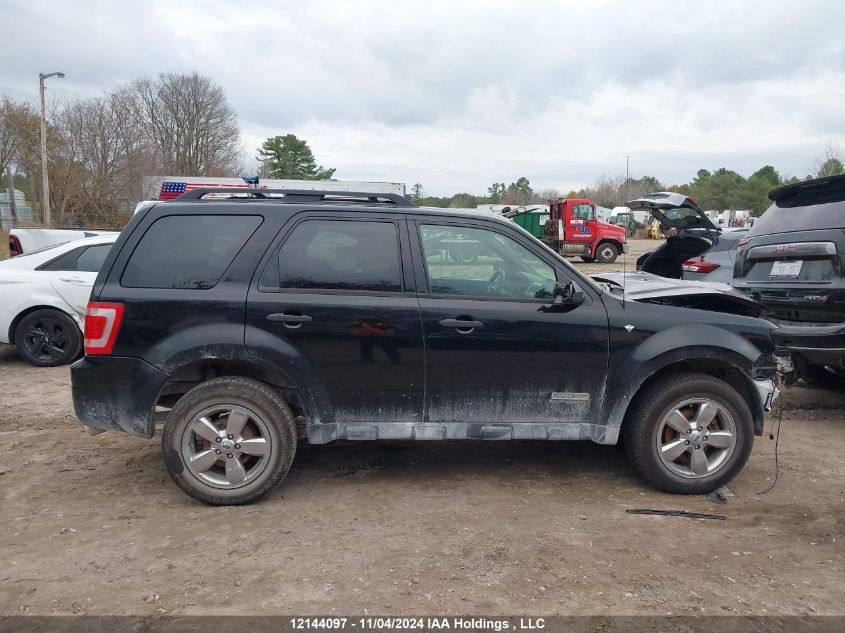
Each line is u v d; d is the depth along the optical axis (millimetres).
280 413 4074
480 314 4145
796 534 3848
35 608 3037
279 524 3893
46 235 9094
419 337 4117
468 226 4293
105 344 4000
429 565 3439
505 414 4242
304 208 4188
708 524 3963
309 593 3174
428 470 4801
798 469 4883
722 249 8539
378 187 26000
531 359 4188
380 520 3961
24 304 7812
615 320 4230
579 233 26953
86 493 4324
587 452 5227
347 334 4078
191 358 3984
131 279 4062
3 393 6812
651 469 4328
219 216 4164
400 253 4203
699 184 78750
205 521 3928
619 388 4230
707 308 4719
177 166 54688
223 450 4059
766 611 3080
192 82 54656
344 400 4148
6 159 43156
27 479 4551
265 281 4082
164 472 4691
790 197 6078
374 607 3062
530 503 4234
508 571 3389
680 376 4301
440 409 4199
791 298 5719
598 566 3451
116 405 4035
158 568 3389
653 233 43031
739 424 4305
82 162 39219
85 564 3424
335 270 4148
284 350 4020
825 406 6555
